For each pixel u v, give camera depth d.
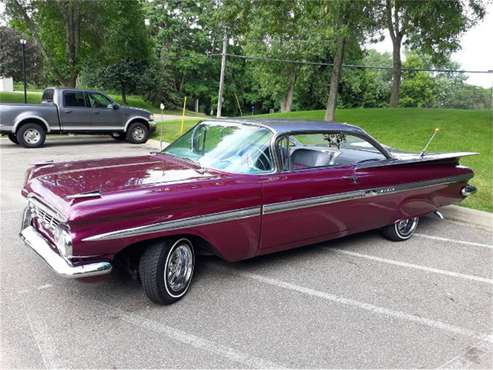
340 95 47.16
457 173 5.79
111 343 3.01
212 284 4.00
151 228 3.25
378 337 3.26
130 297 3.68
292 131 4.26
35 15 18.53
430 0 14.30
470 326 3.50
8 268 4.12
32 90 42.47
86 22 18.86
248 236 3.90
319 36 14.59
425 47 18.50
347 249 5.12
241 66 51.41
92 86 36.44
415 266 4.70
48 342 2.98
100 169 4.00
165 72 44.41
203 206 3.53
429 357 3.04
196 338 3.12
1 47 31.97
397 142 11.98
